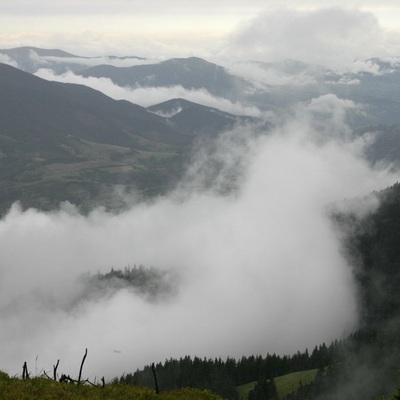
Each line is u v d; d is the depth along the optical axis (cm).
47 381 2645
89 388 2703
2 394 2272
